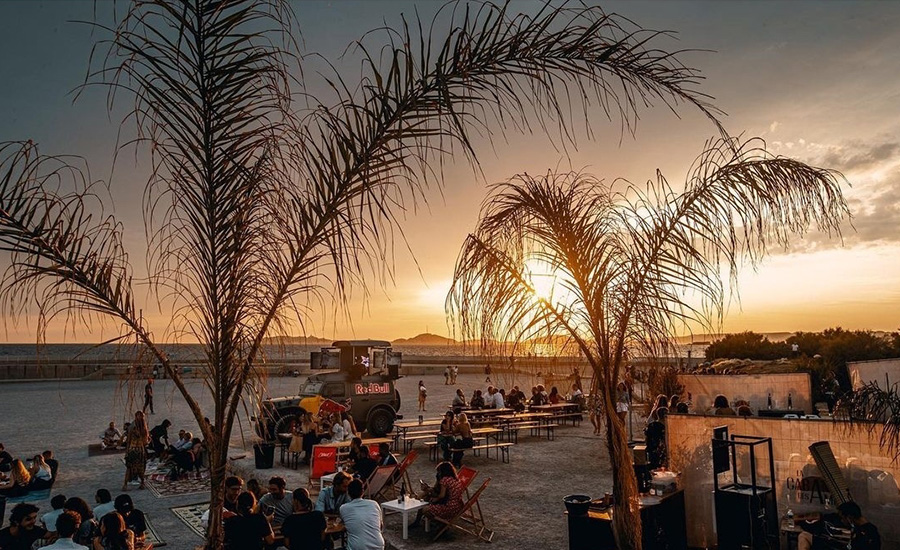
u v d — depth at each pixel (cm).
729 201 487
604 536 686
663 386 1427
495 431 1584
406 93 335
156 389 3372
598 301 524
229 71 323
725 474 820
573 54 365
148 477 1372
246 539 610
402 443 1803
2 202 309
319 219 349
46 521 805
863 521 618
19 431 2166
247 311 362
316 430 1451
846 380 1995
